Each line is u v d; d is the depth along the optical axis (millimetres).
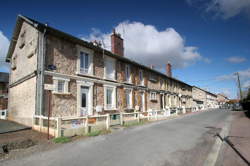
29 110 9633
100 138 7273
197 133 8445
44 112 8891
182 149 5684
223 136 7695
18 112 11359
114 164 4383
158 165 4316
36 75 9180
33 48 9914
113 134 8125
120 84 14734
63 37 10422
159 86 22203
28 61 10578
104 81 13047
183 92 31797
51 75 9477
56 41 10102
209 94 61938
